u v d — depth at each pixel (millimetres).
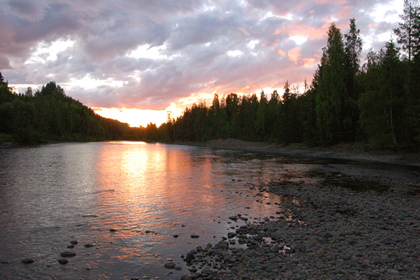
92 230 11688
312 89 66062
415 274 7148
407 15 39875
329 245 9625
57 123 155000
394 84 40469
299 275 7340
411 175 26734
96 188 20828
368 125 43281
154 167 35594
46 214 13930
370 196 17719
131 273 7941
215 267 8195
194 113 162375
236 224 12500
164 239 10656
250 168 34094
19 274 7848
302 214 13875
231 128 122625
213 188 21047
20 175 26578
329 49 56625
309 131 63000
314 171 30562
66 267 8312
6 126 98062
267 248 9562
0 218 13180
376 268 7672
